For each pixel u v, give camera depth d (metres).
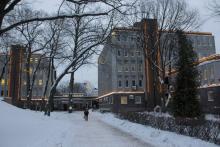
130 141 14.60
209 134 12.88
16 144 10.13
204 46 72.44
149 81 61.56
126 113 30.38
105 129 21.92
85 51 24.48
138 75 65.31
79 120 33.28
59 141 12.90
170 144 13.19
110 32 21.89
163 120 18.64
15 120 16.19
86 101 97.12
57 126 18.88
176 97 20.59
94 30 30.42
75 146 12.59
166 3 32.31
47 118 23.19
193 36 71.19
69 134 16.56
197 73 21.23
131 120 27.44
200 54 71.69
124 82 64.75
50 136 13.65
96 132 19.27
